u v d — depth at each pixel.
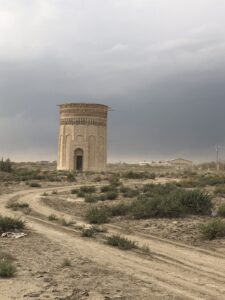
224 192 37.28
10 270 11.27
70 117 95.44
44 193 42.50
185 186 50.78
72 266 12.73
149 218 23.55
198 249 16.06
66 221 23.31
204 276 12.12
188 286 10.94
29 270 11.94
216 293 10.38
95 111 95.38
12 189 48.81
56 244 16.47
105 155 97.75
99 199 35.97
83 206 31.78
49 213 27.50
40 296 9.55
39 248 15.45
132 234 19.45
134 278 11.55
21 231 19.05
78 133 94.88
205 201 24.66
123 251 15.50
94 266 12.89
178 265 13.47
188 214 24.00
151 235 19.17
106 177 70.75
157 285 10.87
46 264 12.84
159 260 14.14
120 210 25.41
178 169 148.62
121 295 9.79
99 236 18.77
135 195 38.09
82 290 10.12
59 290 10.07
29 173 69.56
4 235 17.78
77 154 95.56
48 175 67.88
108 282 10.98
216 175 80.44
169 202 24.19
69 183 59.62
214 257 14.72
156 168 149.75
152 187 43.72
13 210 29.06
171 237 18.52
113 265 13.17
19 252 14.49
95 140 95.38
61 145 96.75
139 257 14.52
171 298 9.70
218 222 18.73
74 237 18.36
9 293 9.72
